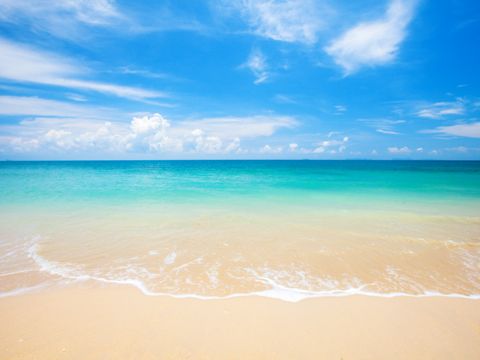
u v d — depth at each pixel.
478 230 9.85
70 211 12.96
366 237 9.05
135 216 11.97
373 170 54.53
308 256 7.48
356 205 14.68
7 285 5.84
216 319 4.64
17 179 31.45
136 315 4.73
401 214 12.37
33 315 4.71
